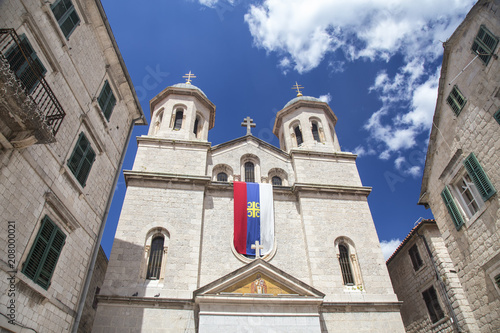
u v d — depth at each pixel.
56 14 12.09
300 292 16.14
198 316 15.57
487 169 14.09
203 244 18.62
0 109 8.79
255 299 15.44
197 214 19.17
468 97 15.16
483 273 14.52
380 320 16.84
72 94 12.92
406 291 23.53
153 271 17.20
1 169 9.26
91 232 13.81
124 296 15.68
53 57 11.59
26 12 10.45
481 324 14.71
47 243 10.89
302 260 18.97
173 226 18.50
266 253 18.84
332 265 18.56
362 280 18.31
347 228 20.22
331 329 16.27
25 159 10.14
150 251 17.84
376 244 19.78
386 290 18.08
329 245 19.28
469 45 15.12
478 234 14.72
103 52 15.65
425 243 21.20
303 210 20.55
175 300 15.79
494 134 13.73
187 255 17.56
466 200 15.98
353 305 17.02
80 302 12.70
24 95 8.72
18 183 9.85
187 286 16.56
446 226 17.03
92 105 14.45
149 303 15.71
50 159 11.35
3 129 9.20
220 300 15.34
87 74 14.16
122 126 17.47
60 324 11.43
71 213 12.34
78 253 12.80
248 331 14.80
